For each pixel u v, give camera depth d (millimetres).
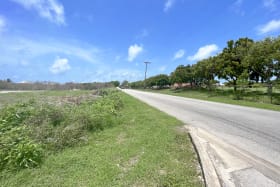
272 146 4215
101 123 5996
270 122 6801
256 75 21922
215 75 26250
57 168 3254
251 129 5770
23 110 6363
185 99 18141
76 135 4758
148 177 2875
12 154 3418
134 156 3717
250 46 20062
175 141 4520
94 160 3543
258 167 3186
